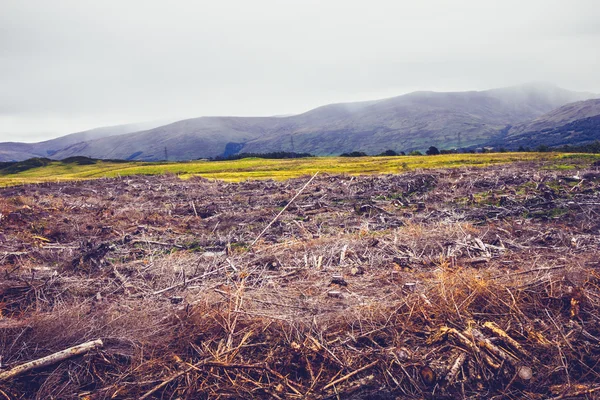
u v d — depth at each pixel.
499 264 9.59
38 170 112.50
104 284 9.52
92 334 6.67
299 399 5.48
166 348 6.45
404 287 8.26
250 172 65.19
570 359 6.01
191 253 12.74
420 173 36.56
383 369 5.96
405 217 17.41
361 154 117.31
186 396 5.56
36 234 16.09
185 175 62.75
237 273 9.83
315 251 11.30
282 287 8.78
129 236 15.41
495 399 5.45
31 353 6.21
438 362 6.04
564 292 7.49
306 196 26.09
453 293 7.57
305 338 6.59
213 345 6.62
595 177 26.66
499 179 28.09
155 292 8.74
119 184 42.50
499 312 7.16
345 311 7.29
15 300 8.41
